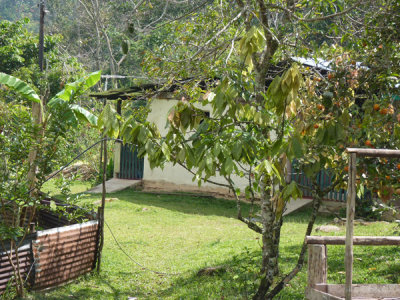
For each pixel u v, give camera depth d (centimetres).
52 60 3039
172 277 920
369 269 831
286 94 491
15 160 769
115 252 1098
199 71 852
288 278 610
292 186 536
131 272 958
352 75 655
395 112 666
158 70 906
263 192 675
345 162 593
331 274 814
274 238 678
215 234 1279
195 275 900
